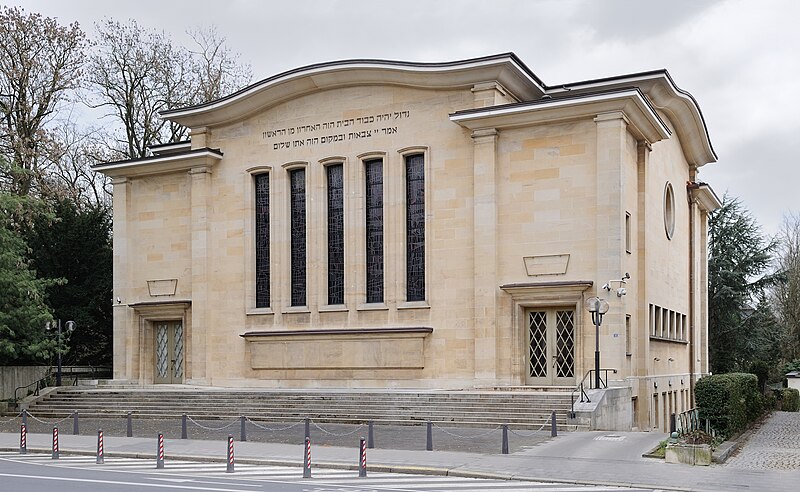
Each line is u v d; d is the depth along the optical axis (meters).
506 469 19.25
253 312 39.81
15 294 37.47
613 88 38.84
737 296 61.69
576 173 33.16
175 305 41.34
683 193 46.75
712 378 28.84
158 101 53.62
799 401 56.94
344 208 38.12
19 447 25.12
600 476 18.25
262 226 40.75
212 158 41.25
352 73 37.81
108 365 47.97
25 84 46.59
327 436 26.67
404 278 36.53
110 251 47.41
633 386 33.88
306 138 39.38
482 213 34.34
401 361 35.81
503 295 33.94
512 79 36.03
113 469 20.47
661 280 39.56
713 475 18.66
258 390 35.62
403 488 16.77
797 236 76.19
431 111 36.50
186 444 25.36
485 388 33.03
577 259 32.84
